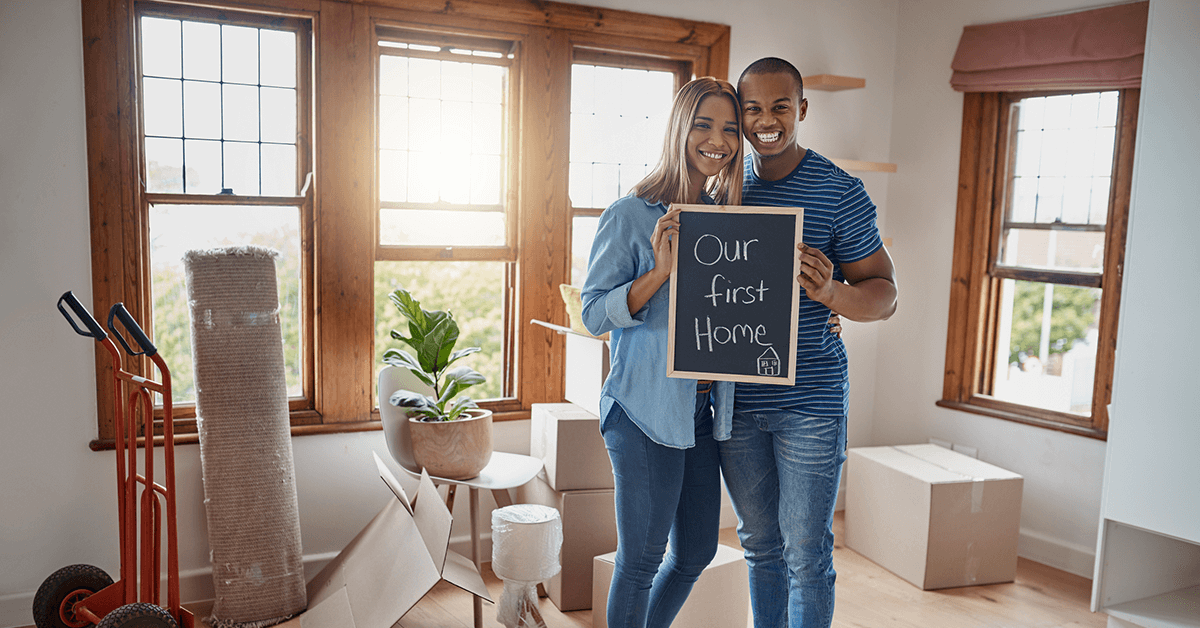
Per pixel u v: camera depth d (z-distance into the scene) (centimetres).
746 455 200
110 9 267
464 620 284
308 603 284
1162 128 253
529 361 339
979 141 374
